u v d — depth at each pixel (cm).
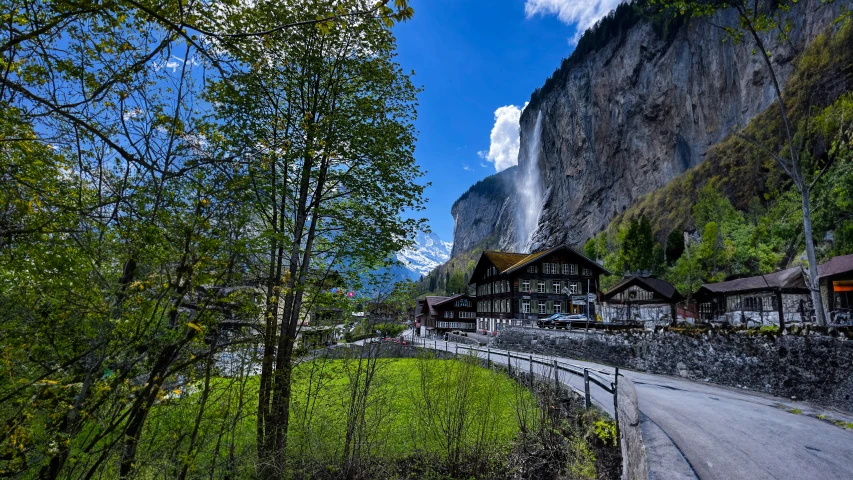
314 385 941
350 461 877
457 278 12825
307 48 1016
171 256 444
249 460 784
